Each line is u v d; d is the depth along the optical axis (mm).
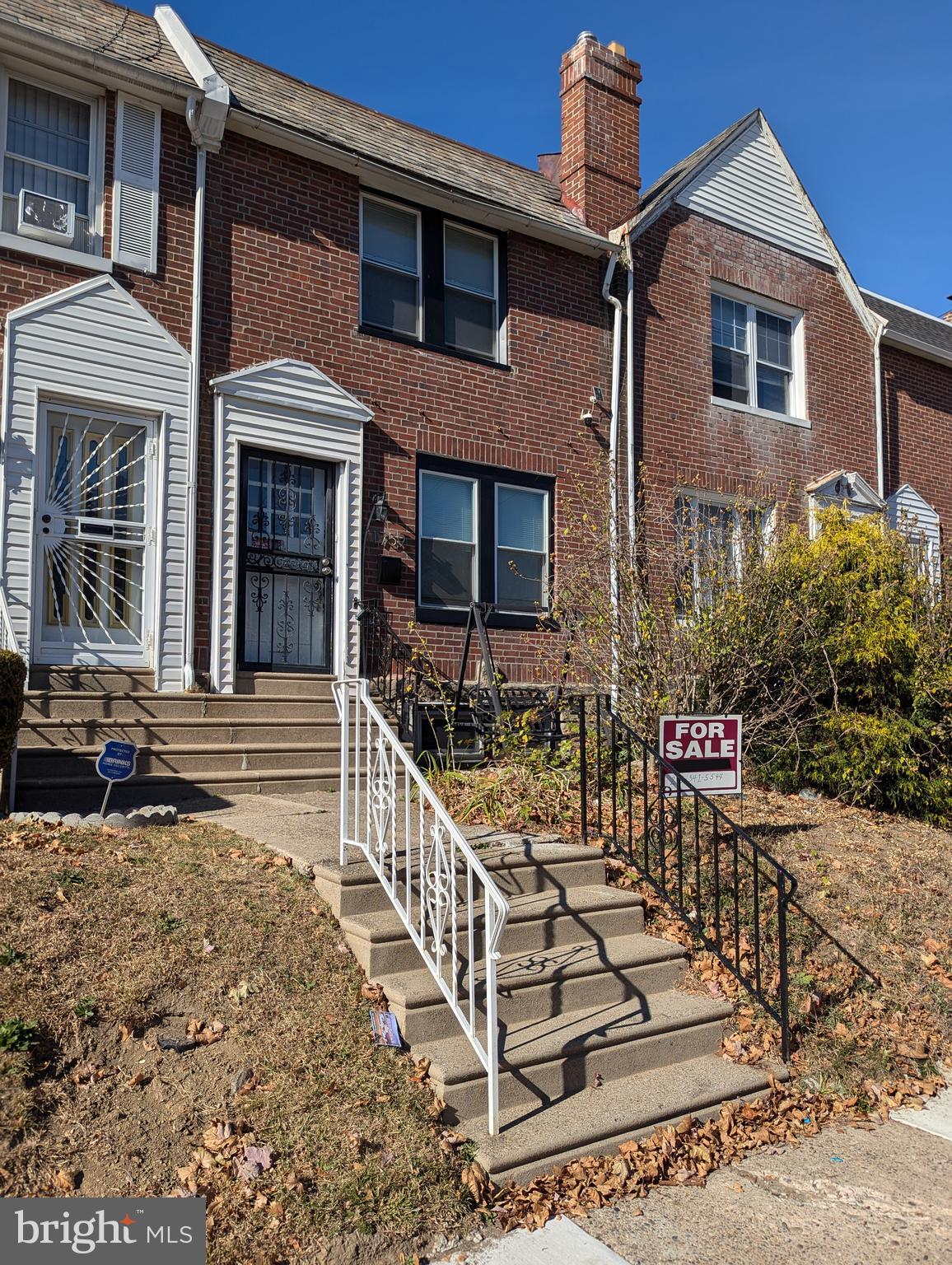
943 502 16438
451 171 11648
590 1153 4309
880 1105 5113
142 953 4543
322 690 9695
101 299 8797
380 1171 3836
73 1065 3889
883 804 9180
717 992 5613
